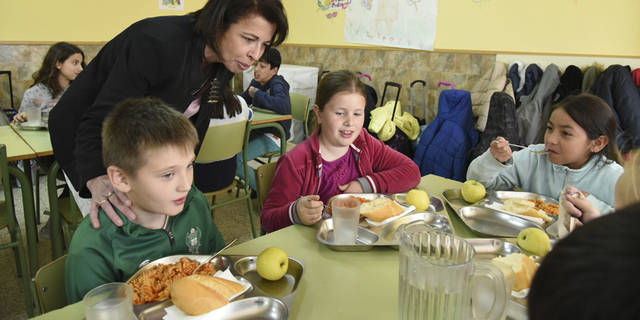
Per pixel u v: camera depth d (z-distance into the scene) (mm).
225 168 2170
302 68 4441
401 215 1149
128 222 968
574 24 2893
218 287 774
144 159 867
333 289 833
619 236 188
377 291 829
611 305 167
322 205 1118
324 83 1406
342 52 4391
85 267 921
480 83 3268
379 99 4156
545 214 1188
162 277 833
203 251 1170
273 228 1243
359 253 985
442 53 3580
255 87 3346
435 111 3732
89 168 1082
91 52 4168
